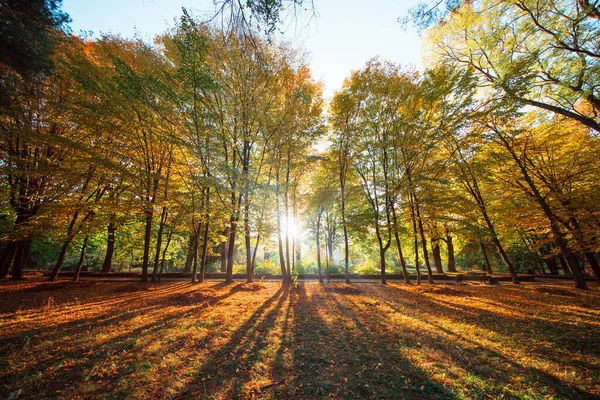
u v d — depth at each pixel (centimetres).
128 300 980
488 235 1573
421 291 1359
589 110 1317
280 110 1425
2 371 398
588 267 2644
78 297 1043
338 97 1616
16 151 1349
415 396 369
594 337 615
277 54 1364
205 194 1366
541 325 724
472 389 386
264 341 567
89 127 1177
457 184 1834
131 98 1066
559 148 1451
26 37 546
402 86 1545
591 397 372
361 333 639
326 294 1223
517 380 414
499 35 1107
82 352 479
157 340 544
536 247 1630
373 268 2309
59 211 1261
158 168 1516
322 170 1881
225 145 1305
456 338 611
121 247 2486
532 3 987
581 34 947
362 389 386
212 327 648
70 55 1112
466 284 1748
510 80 1139
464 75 1297
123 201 1338
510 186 1631
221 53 1145
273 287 1432
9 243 1702
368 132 1672
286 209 1670
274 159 1395
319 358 488
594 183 1364
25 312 762
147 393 356
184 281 1709
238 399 351
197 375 411
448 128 1365
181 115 1141
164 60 1261
